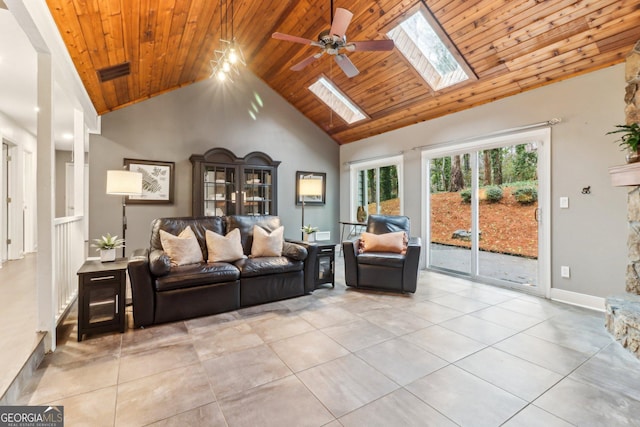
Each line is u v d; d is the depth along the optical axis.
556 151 3.33
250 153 5.41
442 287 3.87
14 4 1.79
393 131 5.40
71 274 3.09
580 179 3.14
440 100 4.32
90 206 4.50
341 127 6.06
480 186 4.20
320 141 6.45
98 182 4.53
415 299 3.39
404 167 5.19
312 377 1.88
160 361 2.05
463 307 3.12
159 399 1.66
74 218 3.06
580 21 2.77
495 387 1.78
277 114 5.95
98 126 4.51
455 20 3.22
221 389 1.75
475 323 2.71
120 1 2.48
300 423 1.49
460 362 2.05
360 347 2.26
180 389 1.75
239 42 4.41
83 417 1.51
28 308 2.63
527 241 3.71
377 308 3.10
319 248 3.78
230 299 3.01
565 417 1.53
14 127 4.87
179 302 2.74
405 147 5.18
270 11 3.78
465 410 1.58
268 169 5.57
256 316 2.88
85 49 2.89
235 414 1.55
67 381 1.81
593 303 3.07
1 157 4.39
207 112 5.28
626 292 2.76
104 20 2.61
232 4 3.33
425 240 4.89
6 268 4.29
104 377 1.86
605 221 2.98
